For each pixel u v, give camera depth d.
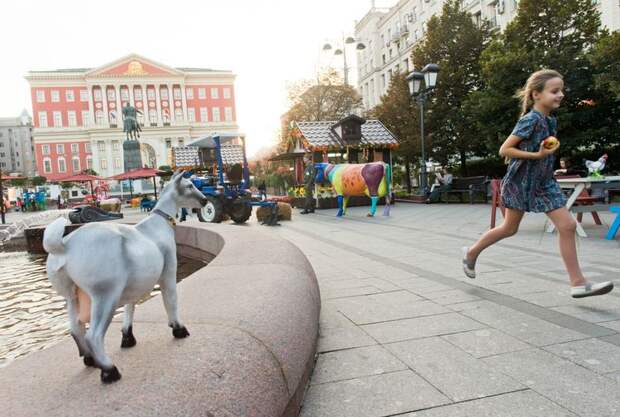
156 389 1.65
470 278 5.09
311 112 36.66
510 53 17.02
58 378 1.86
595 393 2.42
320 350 3.19
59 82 82.00
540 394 2.44
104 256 1.85
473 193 17.41
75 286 2.02
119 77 82.56
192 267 7.73
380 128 20.22
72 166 82.75
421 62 23.98
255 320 2.42
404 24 54.78
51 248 1.86
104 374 1.74
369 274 5.58
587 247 6.68
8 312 5.21
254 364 1.99
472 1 41.91
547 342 3.13
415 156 24.06
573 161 17.64
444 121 22.81
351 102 36.59
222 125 89.19
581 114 16.55
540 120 3.88
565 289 4.46
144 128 82.88
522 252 6.57
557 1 17.27
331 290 4.86
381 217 13.51
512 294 4.36
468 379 2.65
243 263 4.23
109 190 52.06
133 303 2.17
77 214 11.85
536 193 3.99
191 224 9.06
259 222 13.88
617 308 3.79
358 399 2.48
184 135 85.19
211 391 1.70
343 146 19.02
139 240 2.06
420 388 2.57
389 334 3.45
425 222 11.43
